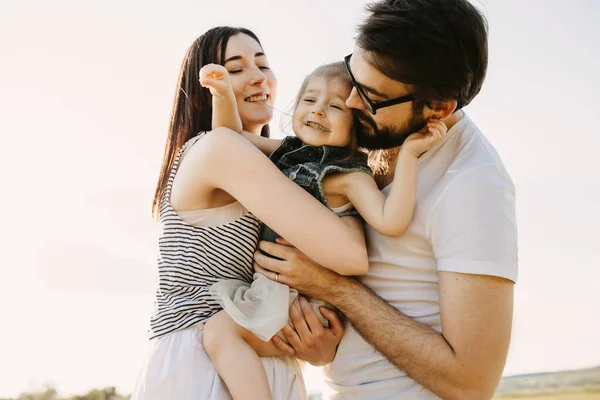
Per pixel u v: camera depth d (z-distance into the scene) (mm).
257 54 2600
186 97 2500
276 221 1978
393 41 1977
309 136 2205
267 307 1993
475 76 2086
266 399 1891
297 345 2059
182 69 2562
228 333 1953
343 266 2004
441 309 1978
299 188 2023
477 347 1908
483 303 1922
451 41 1999
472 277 1930
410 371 1980
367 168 2166
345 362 2102
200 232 2068
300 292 2096
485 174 2010
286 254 2061
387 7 2031
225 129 2074
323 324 2121
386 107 2064
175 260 2076
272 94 2654
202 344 1979
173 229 2096
